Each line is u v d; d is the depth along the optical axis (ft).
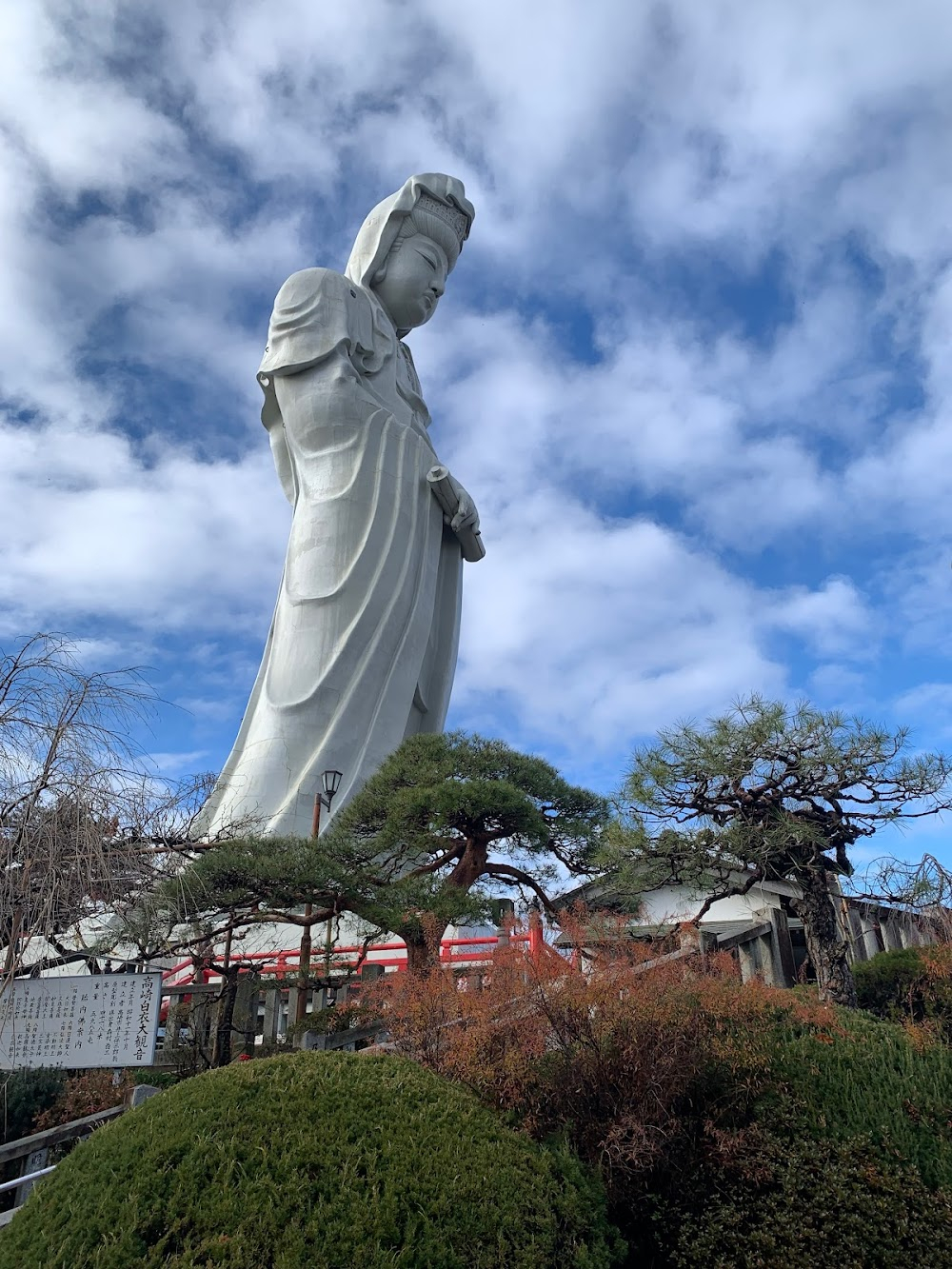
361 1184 21.06
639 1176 26.76
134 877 40.52
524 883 66.18
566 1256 21.90
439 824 61.16
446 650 117.70
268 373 115.65
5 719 34.14
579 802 66.95
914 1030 32.78
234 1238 19.35
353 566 108.17
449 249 132.05
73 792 34.12
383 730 103.81
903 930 60.23
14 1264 19.31
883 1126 28.09
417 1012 31.73
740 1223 25.58
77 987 37.55
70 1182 21.18
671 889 56.95
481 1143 23.18
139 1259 18.98
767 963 48.42
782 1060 30.55
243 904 52.19
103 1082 43.42
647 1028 28.53
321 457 113.80
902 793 40.65
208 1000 49.90
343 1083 24.00
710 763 42.88
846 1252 24.58
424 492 116.26
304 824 94.89
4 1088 39.55
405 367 127.85
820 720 41.47
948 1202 25.64
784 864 43.01
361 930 60.90
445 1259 20.01
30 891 33.76
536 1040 29.04
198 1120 22.20
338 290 118.01
